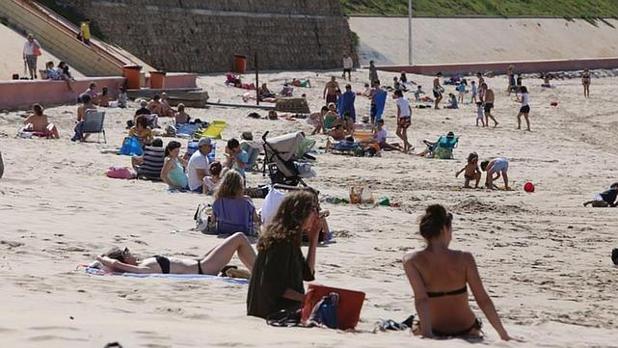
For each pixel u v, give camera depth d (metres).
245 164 65.69
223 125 90.94
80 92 108.19
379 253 41.28
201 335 22.02
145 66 142.88
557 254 44.38
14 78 107.12
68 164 64.75
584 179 79.44
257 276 26.38
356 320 25.70
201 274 32.75
